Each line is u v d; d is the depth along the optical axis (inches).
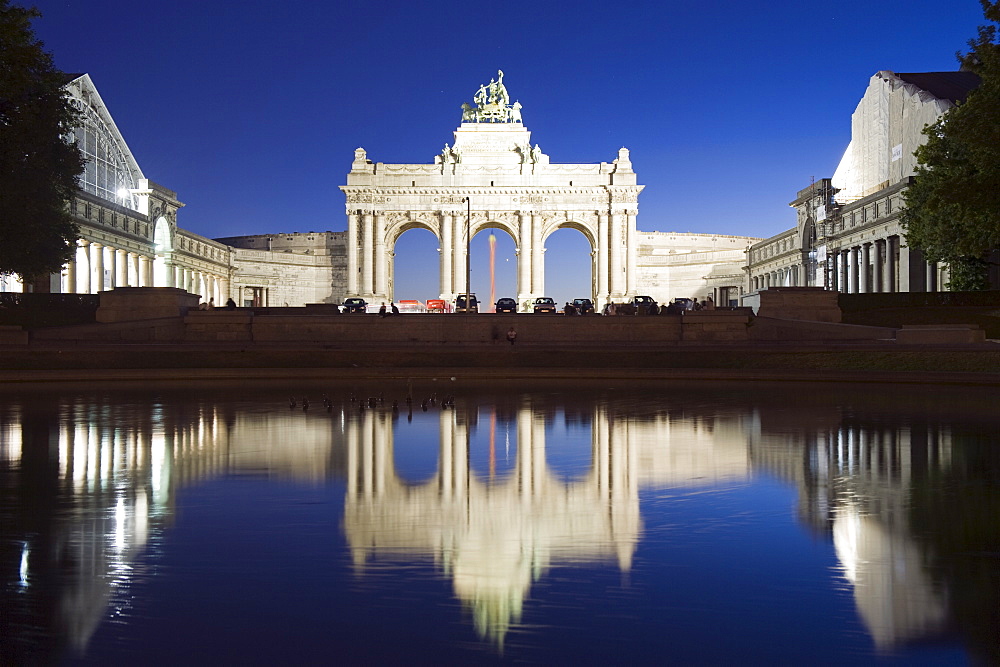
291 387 1641.2
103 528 548.7
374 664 350.9
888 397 1398.9
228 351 2201.0
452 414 1160.8
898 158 4397.1
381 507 605.3
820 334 2559.1
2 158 2427.4
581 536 529.0
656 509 597.0
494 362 2138.3
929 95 4062.5
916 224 3043.8
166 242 5036.9
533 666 347.3
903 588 432.8
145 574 457.1
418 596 423.2
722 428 1002.7
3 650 363.9
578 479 703.1
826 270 4783.5
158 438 932.6
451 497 636.7
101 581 446.0
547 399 1381.6
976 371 1834.4
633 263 5310.0
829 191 4832.7
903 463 764.6
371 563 475.2
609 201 5324.8
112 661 354.9
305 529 544.4
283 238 6742.1
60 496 641.6
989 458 786.8
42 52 2509.8
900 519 564.4
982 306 2898.6
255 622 391.9
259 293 6535.4
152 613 403.2
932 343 2289.6
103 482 693.3
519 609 404.8
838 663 350.6
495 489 663.8
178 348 2287.2
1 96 2365.9
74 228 2800.2
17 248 2496.3
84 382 1772.9
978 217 2301.9
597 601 417.4
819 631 381.1
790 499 625.3
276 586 437.1
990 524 550.0
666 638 374.0
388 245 5369.1
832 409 1210.6
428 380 1830.7
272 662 353.4
